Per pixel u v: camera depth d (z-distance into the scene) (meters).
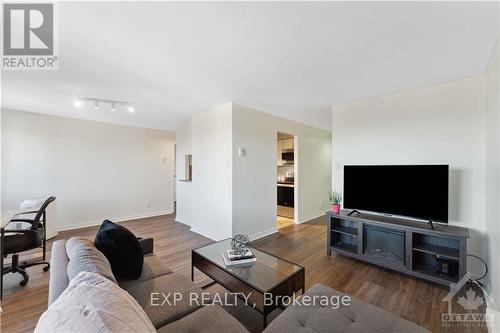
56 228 3.98
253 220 3.80
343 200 3.11
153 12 1.42
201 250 2.24
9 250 2.27
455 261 2.26
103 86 2.70
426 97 2.68
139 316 0.94
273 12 1.42
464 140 2.44
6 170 3.77
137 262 1.62
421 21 1.50
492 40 1.72
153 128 5.59
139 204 5.41
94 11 1.40
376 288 2.25
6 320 1.78
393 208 2.68
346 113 3.38
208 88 2.78
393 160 2.92
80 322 0.73
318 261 2.90
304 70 2.27
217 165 3.73
